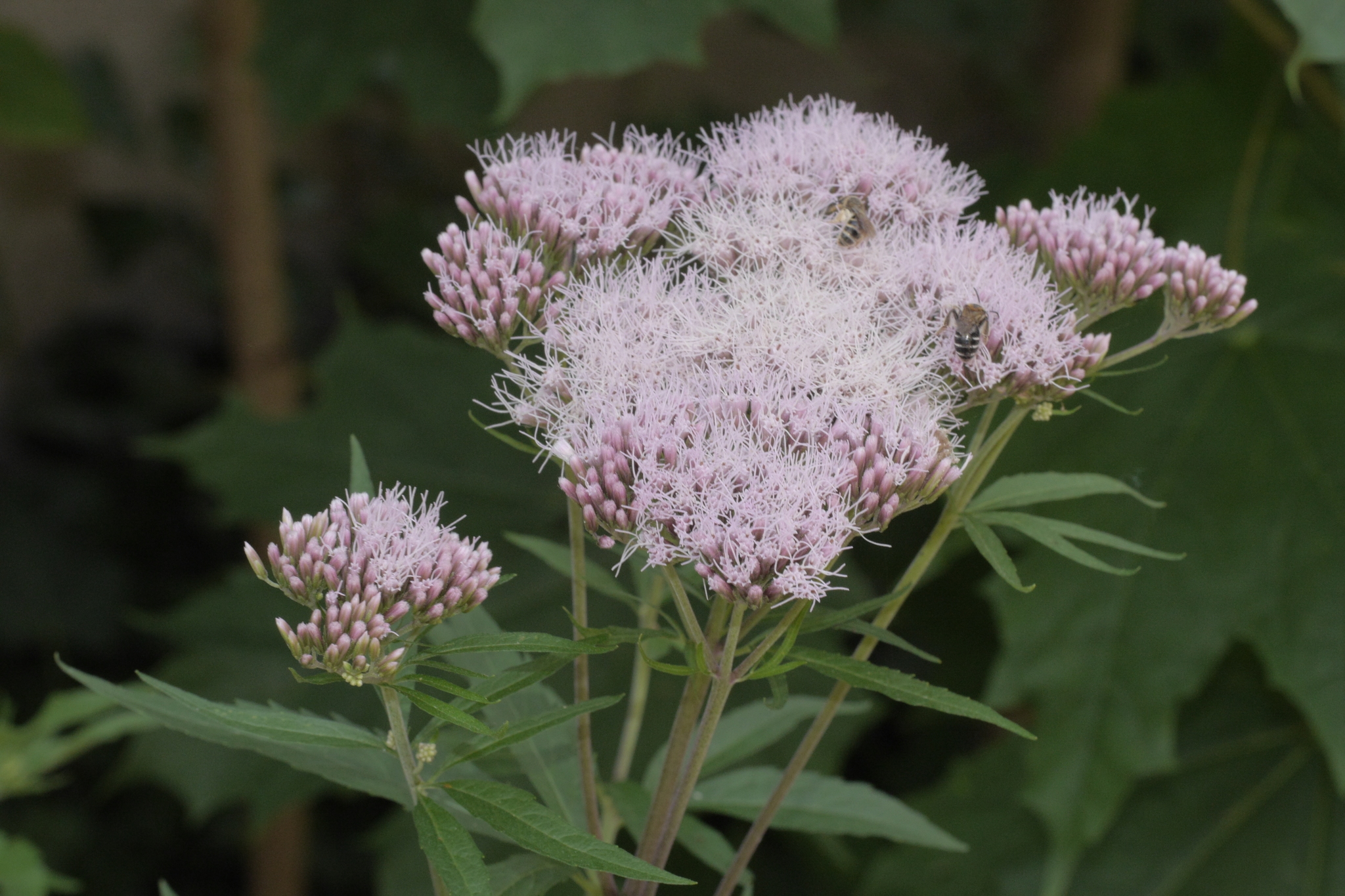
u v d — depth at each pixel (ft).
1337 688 3.51
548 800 2.87
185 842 6.62
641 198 2.93
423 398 4.21
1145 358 3.64
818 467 2.80
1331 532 3.53
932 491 2.83
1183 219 4.00
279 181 7.51
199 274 7.73
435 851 2.70
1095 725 3.56
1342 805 3.68
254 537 5.23
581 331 2.86
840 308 2.87
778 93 7.78
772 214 2.94
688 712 2.84
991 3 6.83
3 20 6.88
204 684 3.97
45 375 7.55
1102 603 3.58
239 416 4.19
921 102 7.87
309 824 6.65
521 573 4.02
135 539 7.25
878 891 3.91
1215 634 3.55
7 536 6.82
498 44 3.36
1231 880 3.68
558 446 2.82
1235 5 3.79
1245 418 3.59
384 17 4.46
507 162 2.95
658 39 3.37
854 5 6.76
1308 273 3.63
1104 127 4.15
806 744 2.87
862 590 3.86
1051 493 2.87
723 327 2.86
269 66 4.51
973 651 4.65
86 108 7.06
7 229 7.41
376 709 4.04
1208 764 3.79
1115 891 3.73
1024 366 2.88
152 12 7.48
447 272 2.92
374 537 2.78
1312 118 3.93
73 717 3.23
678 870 3.76
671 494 2.80
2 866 3.09
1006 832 3.83
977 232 2.93
